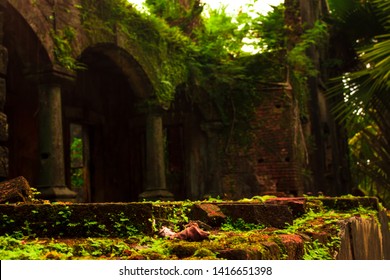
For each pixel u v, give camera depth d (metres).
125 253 2.94
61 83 9.34
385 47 9.48
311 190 14.51
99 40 10.42
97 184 14.13
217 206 4.69
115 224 3.80
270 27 14.12
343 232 4.17
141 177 14.94
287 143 14.05
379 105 12.64
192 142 14.67
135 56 11.51
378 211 6.69
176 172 15.41
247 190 14.12
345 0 14.34
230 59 14.45
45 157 9.23
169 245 2.94
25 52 9.10
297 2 14.19
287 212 4.55
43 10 9.06
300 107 14.90
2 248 3.21
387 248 6.53
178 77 12.95
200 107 14.27
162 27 12.41
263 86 14.24
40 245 3.27
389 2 10.79
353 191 14.55
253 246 2.70
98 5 10.46
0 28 7.15
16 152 11.62
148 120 12.34
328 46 17.09
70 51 9.55
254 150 14.22
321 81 16.64
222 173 14.34
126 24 11.26
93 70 14.04
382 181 13.97
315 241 3.66
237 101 14.36
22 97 11.85
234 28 14.13
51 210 3.85
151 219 3.80
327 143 16.89
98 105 14.19
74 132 22.08
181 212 4.52
